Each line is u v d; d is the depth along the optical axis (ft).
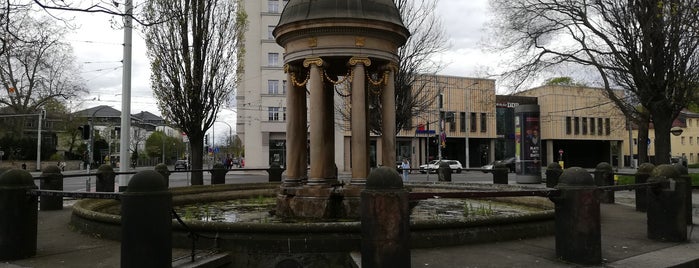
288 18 31.68
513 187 43.93
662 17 60.03
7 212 21.01
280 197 32.35
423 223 22.98
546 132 231.91
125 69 58.90
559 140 243.60
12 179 21.30
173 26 65.46
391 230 17.21
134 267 16.93
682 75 63.82
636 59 65.57
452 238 23.49
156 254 17.15
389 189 17.42
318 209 30.48
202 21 67.62
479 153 216.74
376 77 37.99
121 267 17.21
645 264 20.36
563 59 80.43
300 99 33.68
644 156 94.07
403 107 86.33
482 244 24.07
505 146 216.54
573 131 234.17
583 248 20.21
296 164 33.09
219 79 69.87
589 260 20.16
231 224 21.66
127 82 58.85
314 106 31.40
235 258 21.48
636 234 27.73
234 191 48.11
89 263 20.18
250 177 142.00
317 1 31.04
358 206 30.22
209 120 70.03
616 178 75.41
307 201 30.81
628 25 65.62
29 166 199.31
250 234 21.59
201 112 68.33
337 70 36.55
